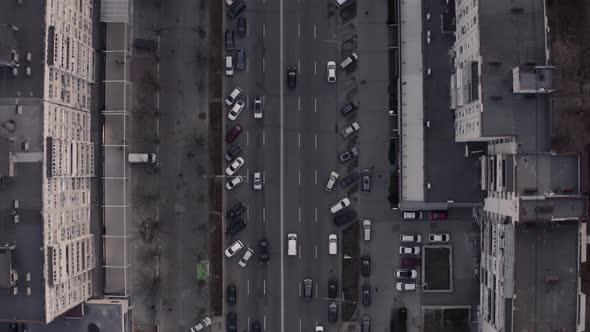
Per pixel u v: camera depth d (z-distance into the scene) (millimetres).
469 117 99625
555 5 114625
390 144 114938
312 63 115750
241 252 115812
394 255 115375
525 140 93562
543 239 95438
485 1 93438
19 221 93750
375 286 115375
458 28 105375
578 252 95438
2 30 90375
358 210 115688
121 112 112938
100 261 113000
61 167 97188
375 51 115312
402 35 109438
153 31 116000
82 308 108250
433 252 114375
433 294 114938
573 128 115188
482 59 93125
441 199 108438
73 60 101750
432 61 108688
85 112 110062
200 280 115438
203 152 115750
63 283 100375
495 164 101062
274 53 115625
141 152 115312
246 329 115688
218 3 115750
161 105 116125
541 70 89812
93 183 113125
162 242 116125
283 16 115875
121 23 113188
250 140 115750
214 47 115750
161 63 116125
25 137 93312
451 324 113875
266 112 115625
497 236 101375
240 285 115812
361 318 114812
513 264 95750
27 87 93188
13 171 93438
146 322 115625
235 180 114938
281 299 115500
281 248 115812
